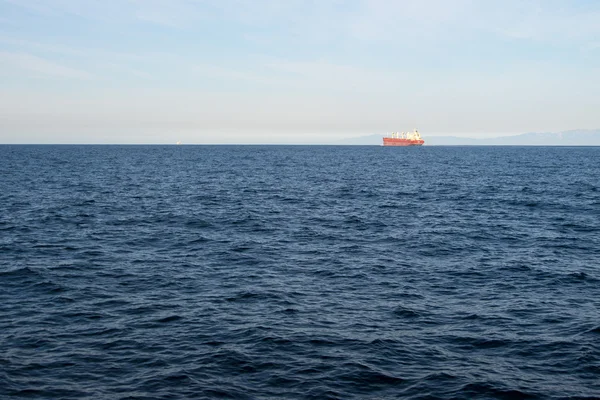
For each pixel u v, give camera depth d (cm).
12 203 5078
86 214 4478
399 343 1747
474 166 13362
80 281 2445
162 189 6744
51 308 2067
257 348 1689
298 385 1456
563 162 15912
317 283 2458
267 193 6366
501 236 3650
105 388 1429
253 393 1410
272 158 18375
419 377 1512
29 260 2823
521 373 1541
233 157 19025
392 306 2128
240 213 4644
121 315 1995
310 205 5269
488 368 1573
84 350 1672
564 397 1406
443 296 2275
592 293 2320
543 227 4016
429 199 5872
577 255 3069
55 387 1430
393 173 10438
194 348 1689
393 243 3403
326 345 1720
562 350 1695
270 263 2842
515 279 2547
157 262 2839
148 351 1667
